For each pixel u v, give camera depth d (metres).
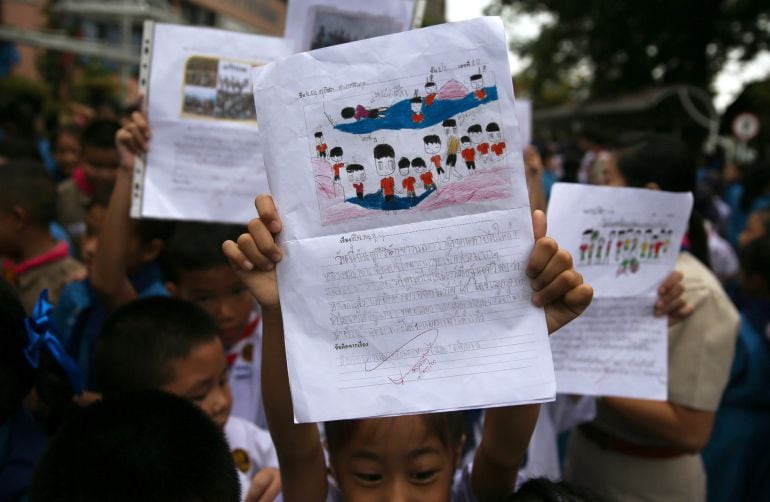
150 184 1.79
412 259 0.99
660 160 1.96
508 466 1.26
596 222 1.55
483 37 0.97
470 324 0.99
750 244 2.65
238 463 1.82
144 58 1.79
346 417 0.98
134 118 1.79
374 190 0.99
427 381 0.98
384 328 1.00
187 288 2.07
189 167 1.81
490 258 0.99
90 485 0.95
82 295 2.23
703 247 2.09
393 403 0.98
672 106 16.38
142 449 0.98
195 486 0.98
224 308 2.06
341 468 1.25
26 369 1.22
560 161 9.62
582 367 1.59
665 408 1.79
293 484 1.26
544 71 23.98
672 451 1.98
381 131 0.99
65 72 12.85
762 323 2.56
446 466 1.25
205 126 1.80
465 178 0.98
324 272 1.00
